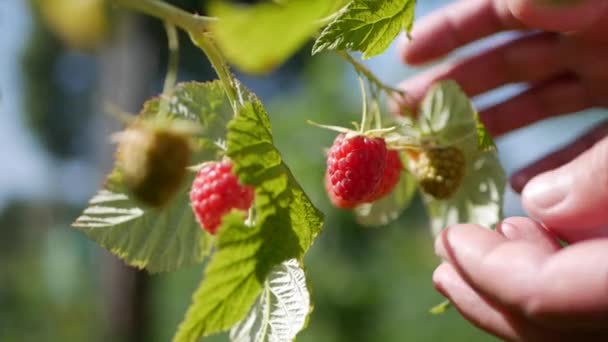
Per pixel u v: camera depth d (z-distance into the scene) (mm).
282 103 1271
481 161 378
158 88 1817
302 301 301
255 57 212
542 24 333
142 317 1401
